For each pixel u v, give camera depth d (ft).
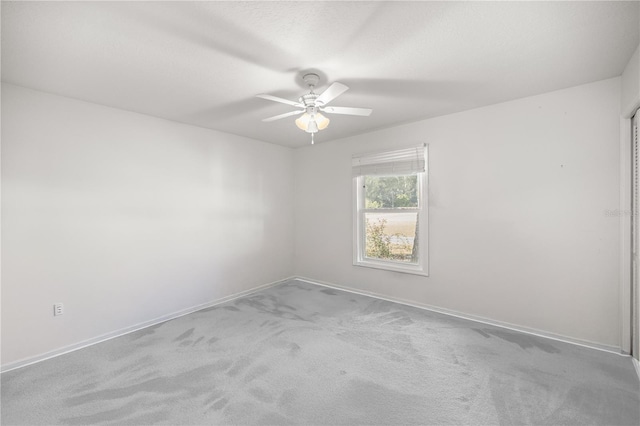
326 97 7.20
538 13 5.15
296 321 10.29
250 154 13.99
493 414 5.65
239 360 7.70
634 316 7.50
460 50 6.36
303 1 4.77
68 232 8.58
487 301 10.01
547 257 8.88
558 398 6.07
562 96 8.52
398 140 12.02
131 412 5.80
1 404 6.07
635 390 6.26
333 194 14.46
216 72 7.25
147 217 10.37
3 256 7.51
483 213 10.02
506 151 9.51
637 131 7.07
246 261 13.79
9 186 7.61
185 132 11.51
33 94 8.01
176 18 5.19
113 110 9.57
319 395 6.27
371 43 6.05
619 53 6.56
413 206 12.05
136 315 10.01
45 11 4.92
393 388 6.48
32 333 7.90
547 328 8.90
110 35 5.67
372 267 13.04
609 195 7.95
